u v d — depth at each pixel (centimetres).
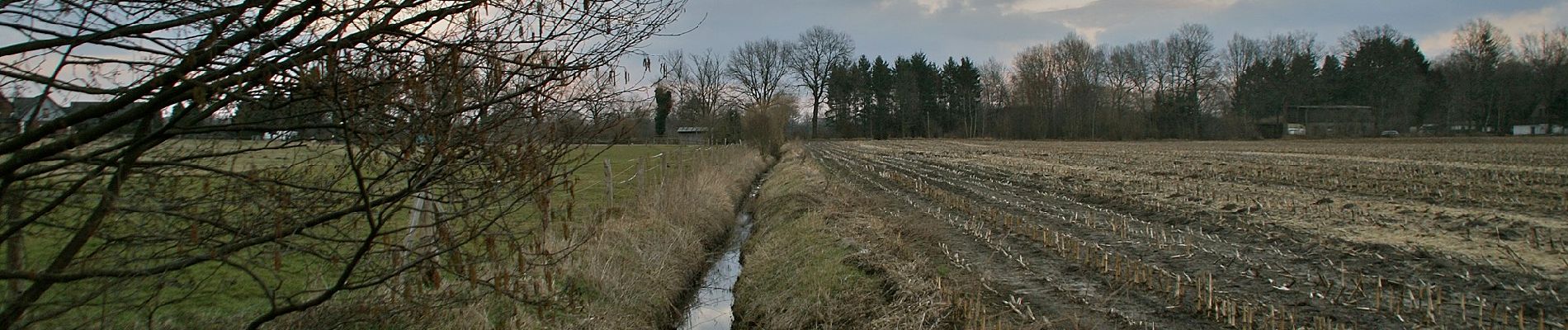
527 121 420
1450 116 7281
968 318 666
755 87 7819
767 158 3812
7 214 358
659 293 933
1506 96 6969
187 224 390
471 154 408
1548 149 3522
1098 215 1346
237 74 356
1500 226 1044
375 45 371
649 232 1137
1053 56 8212
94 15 344
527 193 413
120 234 378
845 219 1262
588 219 1109
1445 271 796
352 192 400
